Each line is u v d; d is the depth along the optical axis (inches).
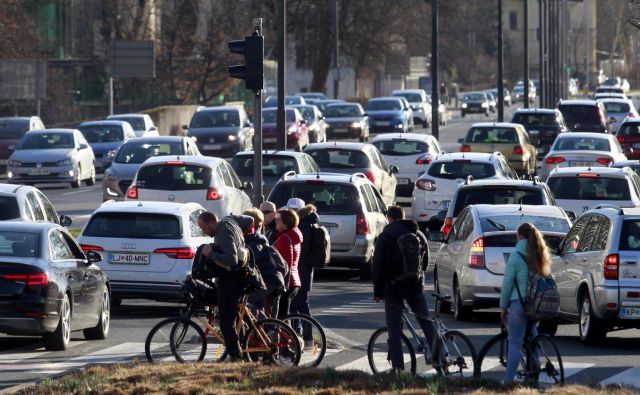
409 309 1617.9
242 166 3720.5
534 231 1521.9
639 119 5428.2
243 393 1371.8
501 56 7504.9
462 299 2214.6
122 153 4175.7
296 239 1892.2
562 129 5816.9
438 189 3577.8
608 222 1963.6
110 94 7440.9
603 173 3179.1
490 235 2188.7
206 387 1409.9
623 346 1973.4
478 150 4857.3
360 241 2780.5
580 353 1887.3
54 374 1690.5
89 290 1998.0
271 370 1536.7
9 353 1884.8
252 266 1670.8
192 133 6043.3
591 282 1951.3
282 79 3634.4
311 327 1763.0
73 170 5078.7
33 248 1888.5
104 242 2257.6
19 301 1830.7
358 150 3870.6
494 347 1551.4
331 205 2795.3
